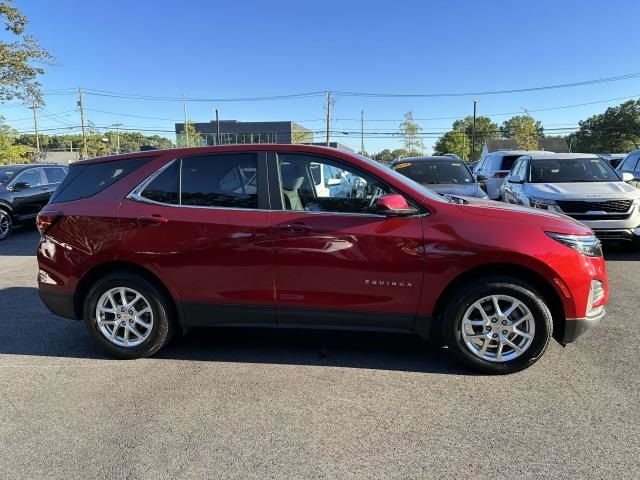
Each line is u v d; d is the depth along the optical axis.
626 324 4.93
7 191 11.84
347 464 2.80
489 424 3.18
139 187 4.20
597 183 8.59
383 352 4.40
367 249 3.81
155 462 2.85
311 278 3.91
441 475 2.69
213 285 4.05
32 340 4.83
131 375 4.01
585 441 2.97
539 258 3.64
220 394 3.65
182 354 4.43
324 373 3.98
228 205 4.05
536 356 3.81
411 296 3.82
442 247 3.72
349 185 3.94
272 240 3.92
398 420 3.25
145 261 4.11
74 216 4.23
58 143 107.12
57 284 4.32
